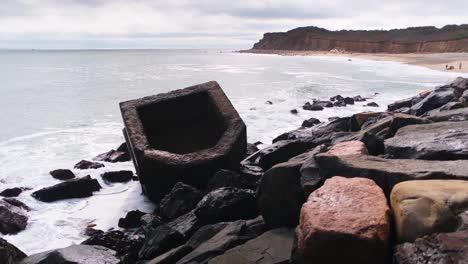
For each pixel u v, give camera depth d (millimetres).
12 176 9820
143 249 5414
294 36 138375
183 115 9891
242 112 18562
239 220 5258
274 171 4891
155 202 8086
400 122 7340
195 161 7629
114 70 57969
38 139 14148
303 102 22078
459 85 12289
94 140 13961
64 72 53156
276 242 4312
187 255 4605
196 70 55812
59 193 8219
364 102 21594
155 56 141000
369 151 6105
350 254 3129
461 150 4941
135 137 8117
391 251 3191
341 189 3738
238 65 69188
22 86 33938
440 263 2635
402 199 3342
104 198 8383
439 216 3068
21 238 6641
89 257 4824
